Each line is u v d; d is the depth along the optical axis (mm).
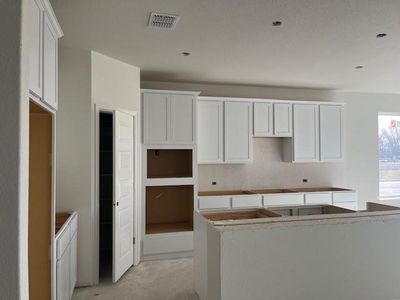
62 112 3281
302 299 1981
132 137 3916
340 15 2588
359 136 5883
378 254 2148
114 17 2600
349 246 2082
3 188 1188
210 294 2107
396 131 6246
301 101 5164
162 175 4742
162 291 3166
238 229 1887
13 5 1207
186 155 4855
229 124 4797
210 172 5129
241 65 4043
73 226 2994
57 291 2270
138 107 4086
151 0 2312
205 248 2732
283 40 3158
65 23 2713
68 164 3281
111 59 3674
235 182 5238
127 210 3711
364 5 2410
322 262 2027
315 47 3377
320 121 5254
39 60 1783
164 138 4254
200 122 4664
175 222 4789
